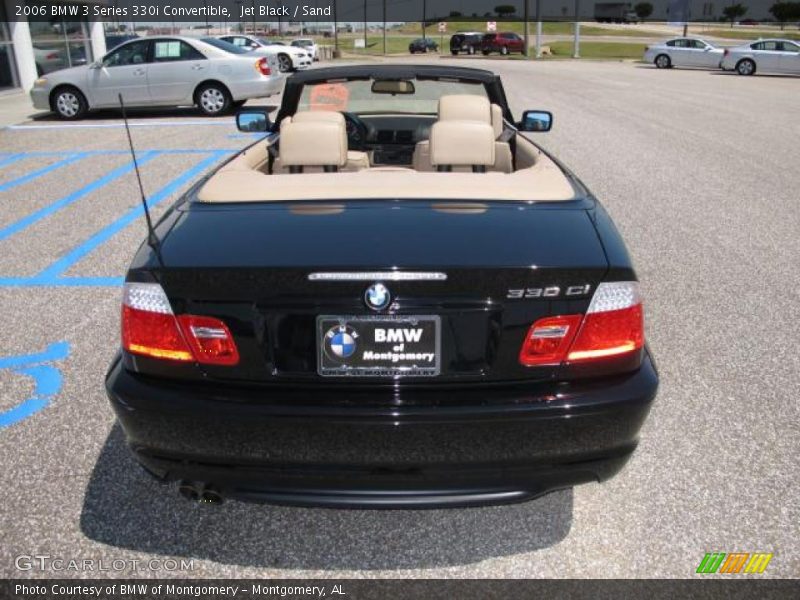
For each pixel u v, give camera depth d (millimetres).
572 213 2355
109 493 2639
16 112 14633
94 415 3156
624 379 2033
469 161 3023
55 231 6016
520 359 1970
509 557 2328
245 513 2547
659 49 29828
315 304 1923
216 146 10164
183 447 2023
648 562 2293
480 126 3016
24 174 8383
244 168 2914
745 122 12719
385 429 1920
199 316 1968
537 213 2334
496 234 2143
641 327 2088
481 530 2457
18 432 3020
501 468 1987
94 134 11500
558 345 1974
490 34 45406
